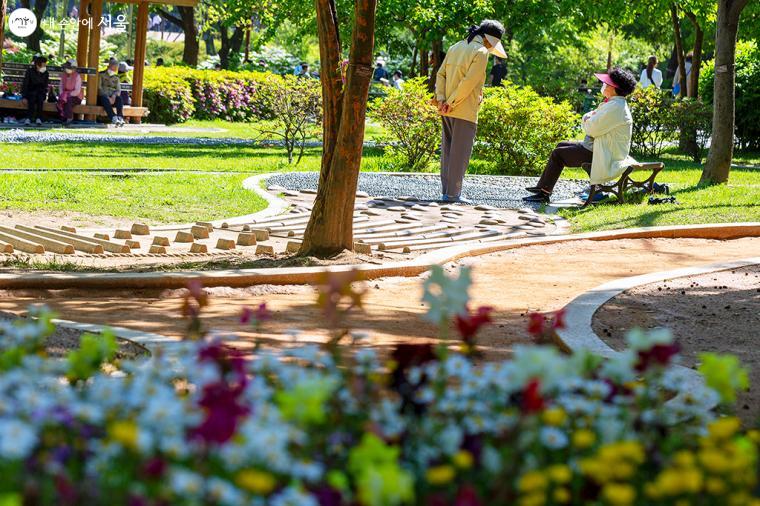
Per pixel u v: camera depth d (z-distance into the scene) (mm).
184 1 31688
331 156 10648
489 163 22641
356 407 3527
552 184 16484
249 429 2934
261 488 2688
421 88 21969
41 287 8367
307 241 10734
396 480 2625
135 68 32344
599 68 49281
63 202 14695
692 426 3887
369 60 10359
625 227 13578
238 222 13703
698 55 28719
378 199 16219
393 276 9984
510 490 3039
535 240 12117
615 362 3818
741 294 8984
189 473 2785
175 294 8641
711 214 14281
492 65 40844
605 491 2990
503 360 6504
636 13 31984
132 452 2938
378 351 6551
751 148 27438
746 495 3078
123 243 11727
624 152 15875
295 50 64188
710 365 3648
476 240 12719
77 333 6344
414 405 3619
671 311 8234
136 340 6309
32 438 2852
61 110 30906
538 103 21641
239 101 37750
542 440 3215
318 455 3195
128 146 24047
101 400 3352
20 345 4137
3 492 2773
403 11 27203
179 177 17812
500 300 8773
